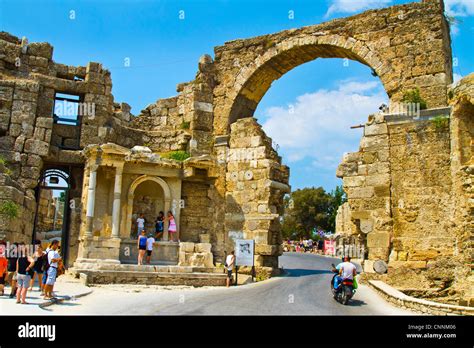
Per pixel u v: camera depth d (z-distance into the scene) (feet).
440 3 77.36
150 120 101.50
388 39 79.71
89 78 91.86
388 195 72.74
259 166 87.20
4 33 91.50
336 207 265.54
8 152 83.97
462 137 69.21
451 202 69.05
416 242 69.87
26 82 87.04
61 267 61.98
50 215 124.57
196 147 93.15
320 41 85.97
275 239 87.04
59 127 90.27
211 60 97.35
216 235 88.48
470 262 63.72
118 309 44.32
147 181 84.84
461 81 69.21
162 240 81.41
